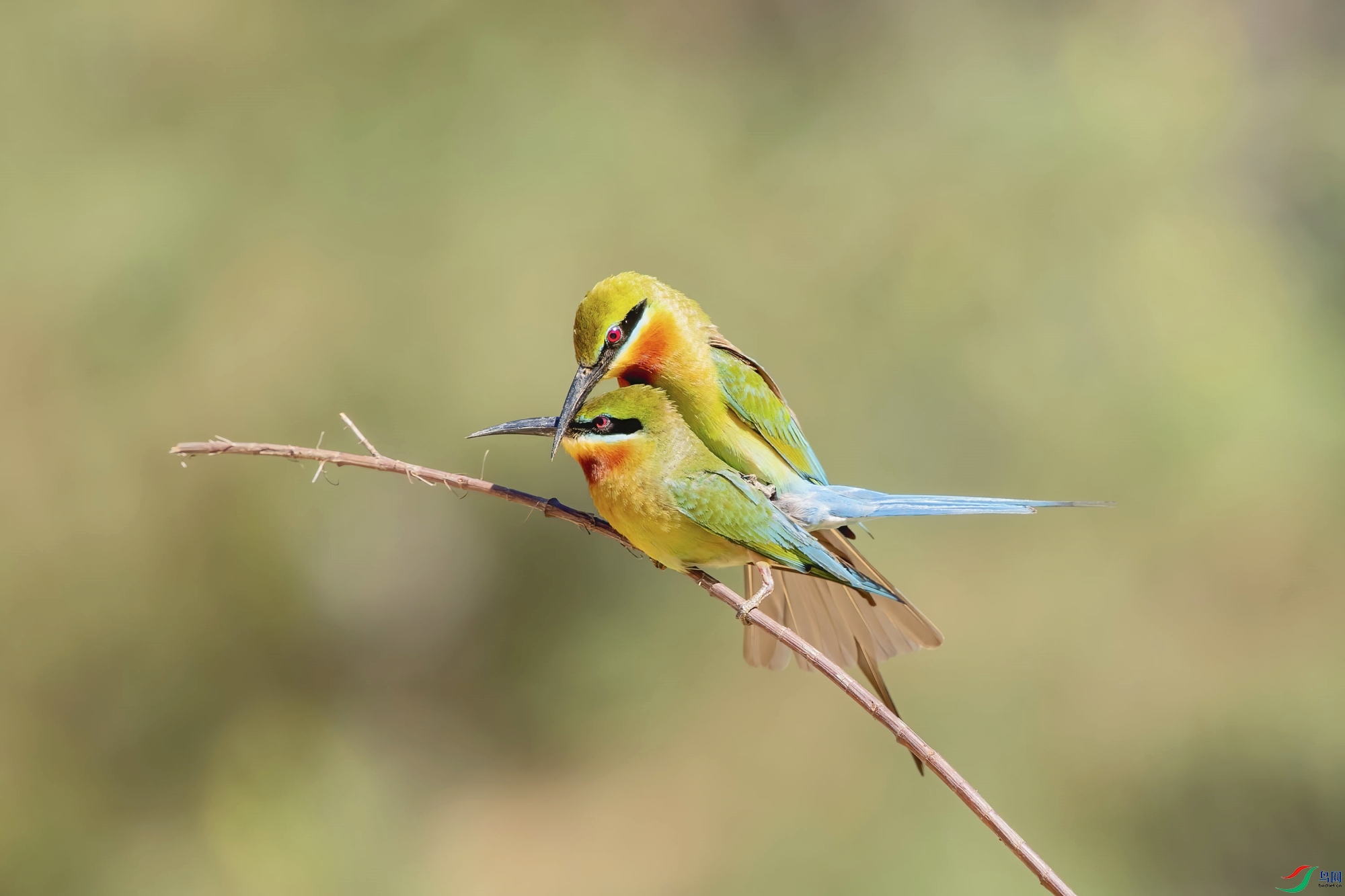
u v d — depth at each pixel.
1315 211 17.91
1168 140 16.19
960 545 15.74
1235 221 16.70
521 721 18.38
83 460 15.04
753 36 18.05
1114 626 15.03
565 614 18.28
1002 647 14.96
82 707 15.46
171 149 15.38
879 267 15.91
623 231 15.90
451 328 15.44
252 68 15.52
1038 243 15.69
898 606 6.41
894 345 15.77
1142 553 15.32
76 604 15.23
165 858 15.24
